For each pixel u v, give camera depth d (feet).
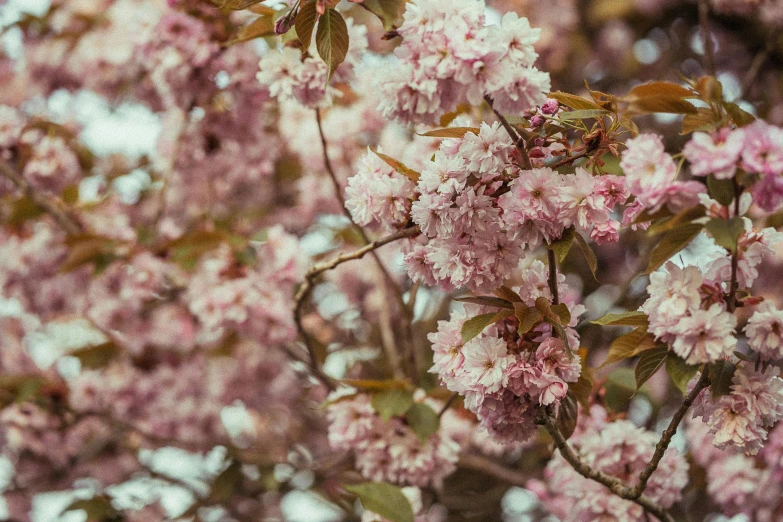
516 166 6.43
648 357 6.43
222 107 13.01
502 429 6.71
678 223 5.62
